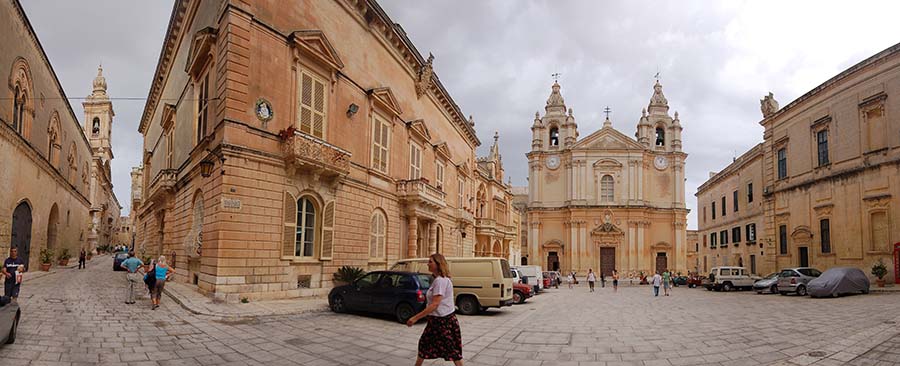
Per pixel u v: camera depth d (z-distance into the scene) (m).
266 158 16.30
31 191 25.95
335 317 14.28
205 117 17.91
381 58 23.84
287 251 16.97
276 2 17.19
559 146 61.72
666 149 60.03
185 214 19.81
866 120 28.36
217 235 15.05
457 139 37.00
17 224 24.20
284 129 17.08
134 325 11.32
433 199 27.08
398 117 25.50
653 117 60.56
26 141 23.98
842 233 29.58
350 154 19.28
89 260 48.00
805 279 27.03
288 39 17.48
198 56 18.09
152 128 35.47
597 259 57.62
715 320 15.48
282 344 10.02
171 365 8.17
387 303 14.07
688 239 80.88
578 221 58.44
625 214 57.81
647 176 59.50
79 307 13.67
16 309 9.03
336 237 19.42
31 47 24.91
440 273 7.11
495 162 53.06
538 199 60.81
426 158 29.50
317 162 17.42
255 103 16.20
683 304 22.50
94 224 58.88
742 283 34.94
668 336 12.16
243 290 15.38
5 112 21.39
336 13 20.12
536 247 60.03
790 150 34.78
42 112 28.28
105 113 71.00
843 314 16.11
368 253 21.77
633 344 11.01
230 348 9.49
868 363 8.62
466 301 17.23
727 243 48.84
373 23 22.80
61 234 34.97
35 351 8.56
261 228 16.05
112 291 18.11
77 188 41.56
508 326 13.96
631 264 57.00
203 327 11.49
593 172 59.25
